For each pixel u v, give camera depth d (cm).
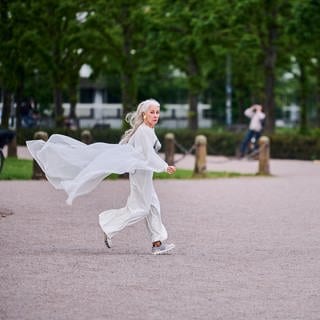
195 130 7631
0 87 5194
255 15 6638
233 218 2691
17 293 1538
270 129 6900
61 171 1972
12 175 4022
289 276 1739
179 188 3719
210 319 1362
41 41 5822
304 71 7525
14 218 2619
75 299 1494
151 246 2125
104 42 6569
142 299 1500
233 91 10938
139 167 1947
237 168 5178
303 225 2545
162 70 8050
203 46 6919
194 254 2006
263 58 6881
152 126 1989
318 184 3991
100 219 2020
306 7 6047
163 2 6800
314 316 1394
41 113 8062
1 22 4778
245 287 1620
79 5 6131
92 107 11606
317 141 6347
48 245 2119
